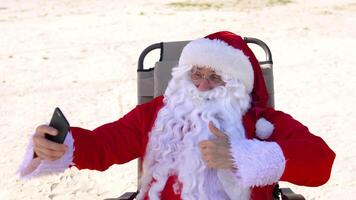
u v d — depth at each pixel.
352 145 4.39
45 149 1.88
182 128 2.20
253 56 2.35
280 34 8.75
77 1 12.94
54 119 1.92
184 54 2.29
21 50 7.86
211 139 1.92
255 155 1.81
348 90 5.85
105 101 5.57
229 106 2.20
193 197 2.06
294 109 5.29
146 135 2.28
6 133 4.75
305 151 1.87
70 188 3.75
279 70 6.65
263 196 2.14
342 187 3.71
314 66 6.82
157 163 2.20
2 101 5.62
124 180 3.87
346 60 7.09
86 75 6.52
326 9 11.20
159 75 2.78
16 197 3.62
